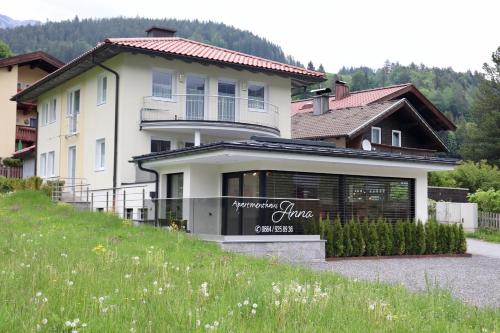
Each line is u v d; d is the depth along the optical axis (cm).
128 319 553
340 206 1738
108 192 2330
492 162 5381
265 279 877
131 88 2302
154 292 667
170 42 2542
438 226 1861
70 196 2541
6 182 2520
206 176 1752
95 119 2517
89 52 2288
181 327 530
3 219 1630
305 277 958
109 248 1143
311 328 551
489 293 1107
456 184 3825
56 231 1431
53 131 3030
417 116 3147
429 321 667
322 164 1692
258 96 2619
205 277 847
